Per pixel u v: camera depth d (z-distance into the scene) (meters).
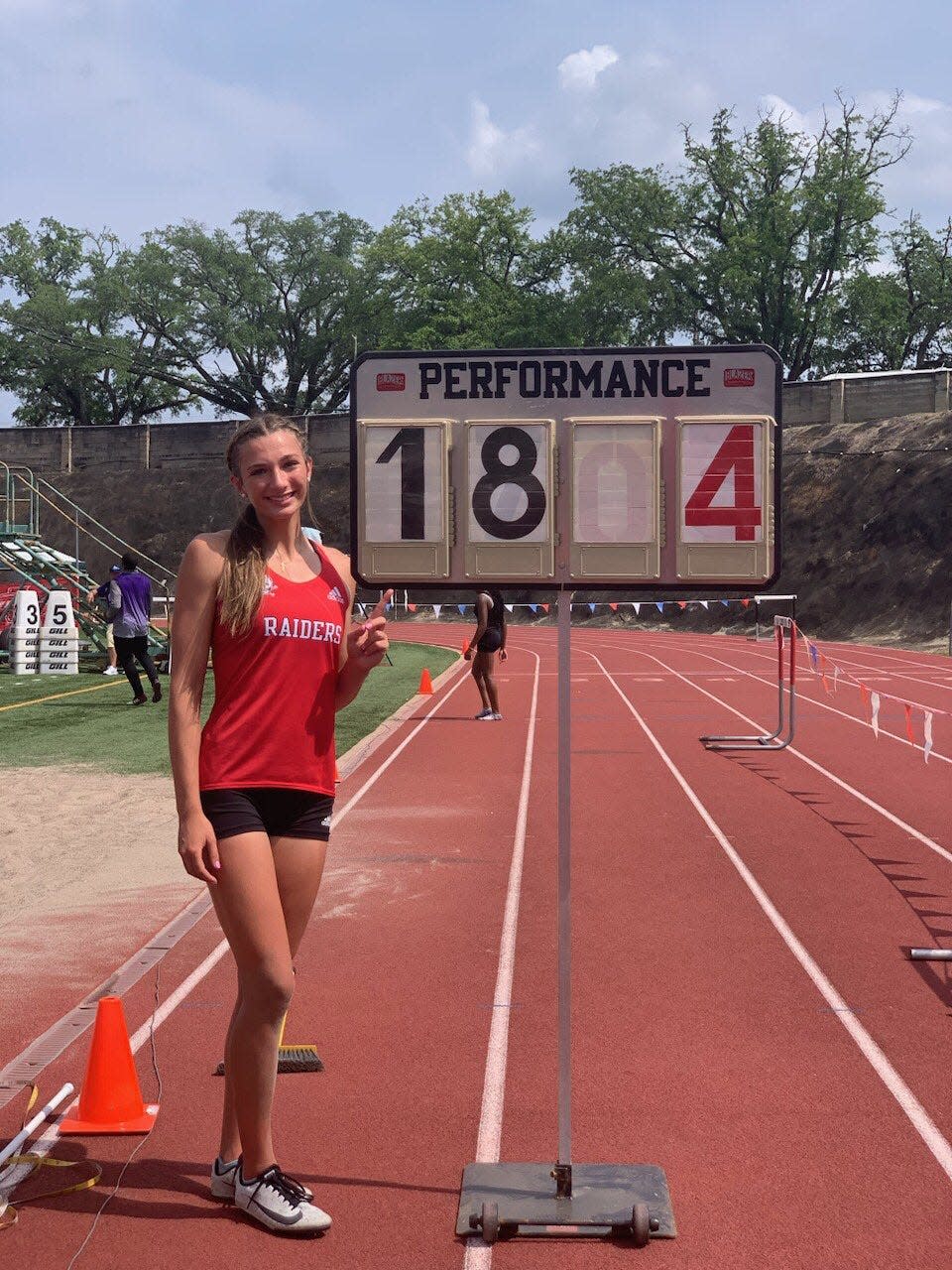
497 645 17.16
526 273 71.81
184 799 3.64
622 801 11.02
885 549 44.31
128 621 19.09
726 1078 4.81
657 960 6.37
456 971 6.21
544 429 4.03
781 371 4.01
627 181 62.12
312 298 76.69
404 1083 4.77
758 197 61.78
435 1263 3.46
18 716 17.67
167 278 77.00
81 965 6.31
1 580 49.50
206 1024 5.41
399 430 4.04
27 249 82.75
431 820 10.23
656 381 4.03
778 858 8.72
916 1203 3.78
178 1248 3.56
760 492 4.00
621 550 4.01
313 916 7.30
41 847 9.15
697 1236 3.59
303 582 3.82
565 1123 3.77
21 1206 3.83
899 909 7.34
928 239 63.00
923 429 47.03
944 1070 4.86
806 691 21.59
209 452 70.19
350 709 18.64
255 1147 3.72
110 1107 4.39
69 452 72.62
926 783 11.83
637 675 25.34
